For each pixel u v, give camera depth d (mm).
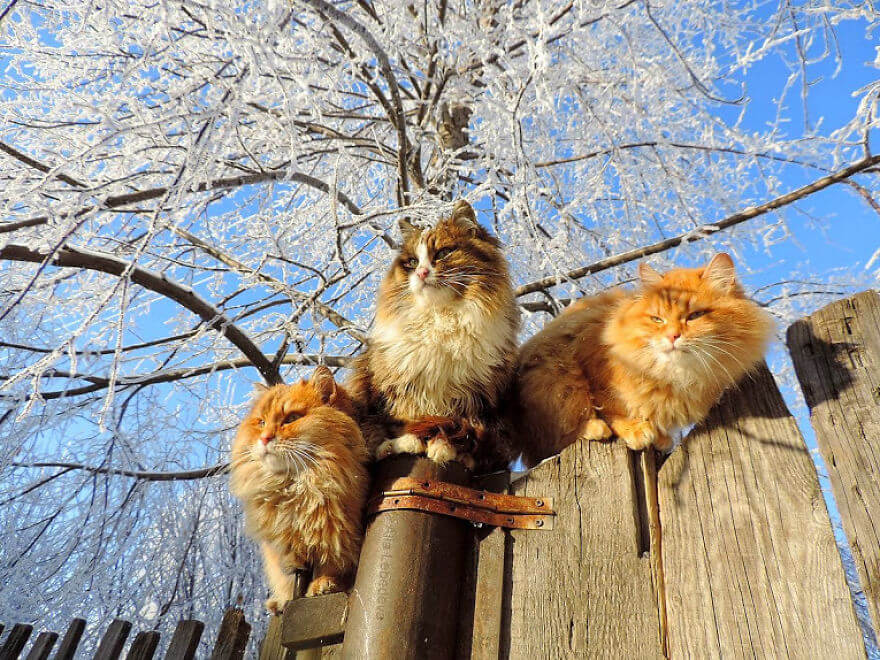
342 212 1714
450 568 690
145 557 1590
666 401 765
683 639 589
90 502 1566
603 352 826
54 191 1068
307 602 732
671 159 1690
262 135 1516
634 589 629
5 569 1492
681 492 662
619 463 710
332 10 1024
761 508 617
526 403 878
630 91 1607
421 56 1693
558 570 661
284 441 781
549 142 1643
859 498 576
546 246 1465
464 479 750
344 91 1626
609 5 1303
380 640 647
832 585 553
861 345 652
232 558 1630
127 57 1476
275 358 1390
